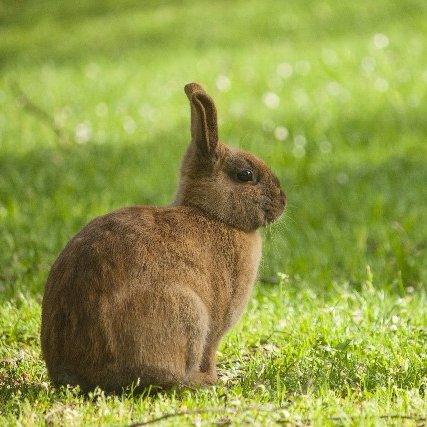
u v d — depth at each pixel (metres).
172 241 8.30
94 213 14.85
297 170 17.55
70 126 21.12
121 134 20.39
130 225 8.24
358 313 10.54
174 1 36.25
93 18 34.97
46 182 16.88
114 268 7.93
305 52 27.11
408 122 20.44
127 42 30.73
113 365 7.88
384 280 12.13
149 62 27.44
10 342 9.91
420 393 8.38
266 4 34.12
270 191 9.03
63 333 7.91
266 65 25.89
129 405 7.76
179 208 8.73
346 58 25.75
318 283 12.04
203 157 8.86
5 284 11.67
